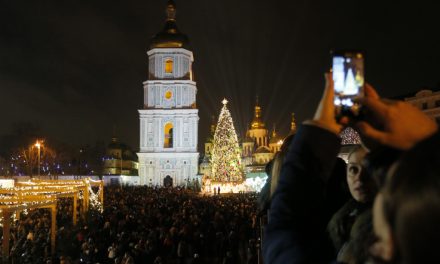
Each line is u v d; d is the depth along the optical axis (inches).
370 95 92.3
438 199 52.3
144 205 1595.7
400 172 57.9
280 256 91.7
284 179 97.5
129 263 696.4
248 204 1605.6
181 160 3944.4
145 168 3937.0
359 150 114.4
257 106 5393.7
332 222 114.7
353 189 114.2
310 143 92.8
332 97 90.7
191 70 4325.8
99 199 1790.1
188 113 3981.3
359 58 91.4
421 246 52.8
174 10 4210.1
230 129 3068.4
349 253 95.9
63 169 5172.2
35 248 816.9
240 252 956.6
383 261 61.4
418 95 2091.5
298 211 94.4
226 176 2997.0
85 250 837.2
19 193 1028.5
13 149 4977.9
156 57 4079.7
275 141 5002.5
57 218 1266.0
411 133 81.4
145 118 3988.7
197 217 1136.2
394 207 57.1
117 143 5103.3
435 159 54.8
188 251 872.3
